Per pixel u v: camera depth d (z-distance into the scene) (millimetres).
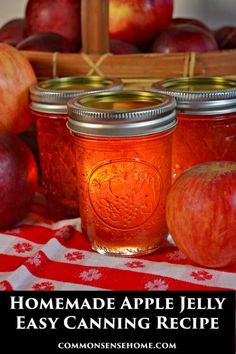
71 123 426
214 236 403
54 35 583
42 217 514
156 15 608
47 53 549
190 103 453
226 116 458
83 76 518
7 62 509
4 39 656
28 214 519
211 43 581
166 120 419
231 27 658
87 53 546
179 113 459
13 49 524
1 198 473
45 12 613
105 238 443
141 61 531
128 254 444
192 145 477
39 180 591
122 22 608
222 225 400
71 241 468
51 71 548
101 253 448
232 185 403
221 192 401
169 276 415
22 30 660
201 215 403
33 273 420
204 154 477
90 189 440
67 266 431
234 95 456
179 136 479
